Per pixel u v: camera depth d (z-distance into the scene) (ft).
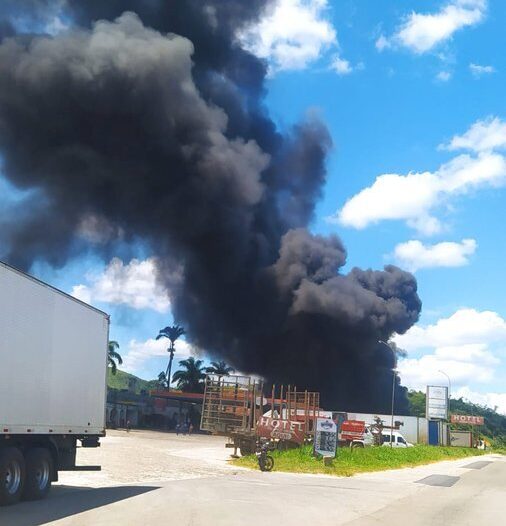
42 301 45.91
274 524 38.11
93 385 54.44
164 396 252.21
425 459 138.31
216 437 207.51
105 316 57.31
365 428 151.53
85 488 54.03
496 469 120.78
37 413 45.01
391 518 44.39
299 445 107.86
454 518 46.03
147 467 77.77
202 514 40.04
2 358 40.75
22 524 34.76
